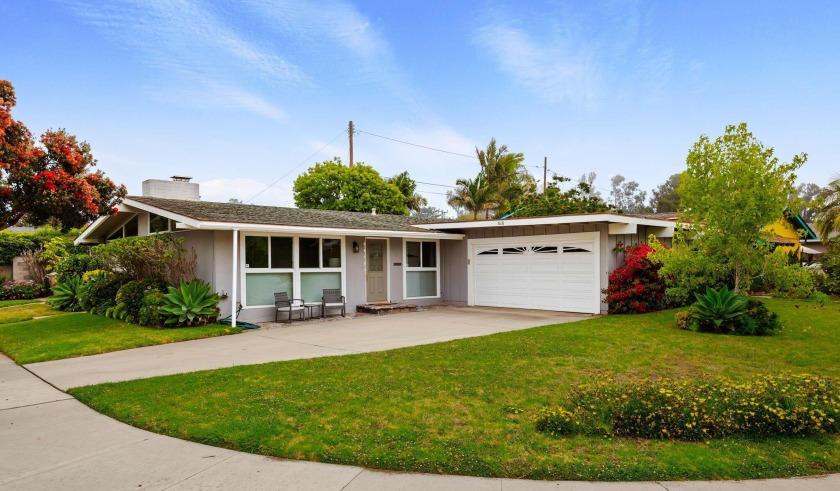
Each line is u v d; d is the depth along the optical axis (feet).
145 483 11.64
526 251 48.93
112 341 30.81
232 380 20.59
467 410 16.35
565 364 22.66
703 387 16.84
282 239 42.42
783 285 32.32
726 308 30.81
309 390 18.76
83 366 24.58
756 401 14.99
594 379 19.88
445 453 13.00
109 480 11.82
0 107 30.68
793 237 83.51
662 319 37.04
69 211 34.65
